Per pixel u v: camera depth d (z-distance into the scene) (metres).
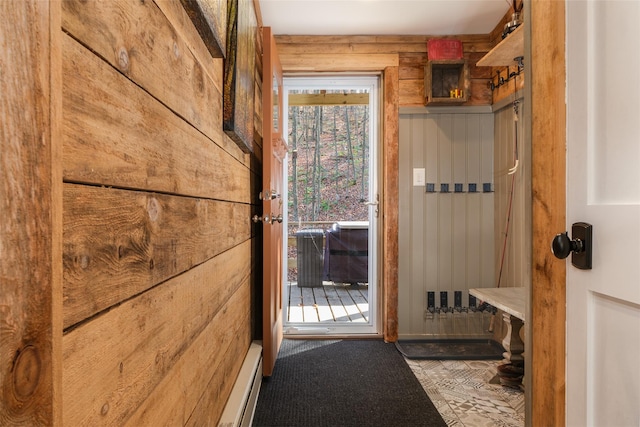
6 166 0.33
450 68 3.17
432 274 3.25
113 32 0.57
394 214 3.18
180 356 0.91
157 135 0.76
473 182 3.25
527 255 1.19
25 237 0.35
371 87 3.41
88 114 0.50
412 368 2.61
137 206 0.66
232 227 1.61
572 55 0.97
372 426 1.88
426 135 3.24
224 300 1.43
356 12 2.84
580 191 0.94
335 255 3.77
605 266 0.86
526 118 1.20
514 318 2.37
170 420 0.83
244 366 1.90
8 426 0.33
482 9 2.80
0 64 0.33
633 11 0.80
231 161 1.58
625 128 0.82
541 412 1.12
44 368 0.38
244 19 1.67
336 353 2.90
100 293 0.54
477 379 2.44
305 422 1.92
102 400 0.54
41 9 0.37
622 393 0.82
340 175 3.68
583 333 0.93
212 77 1.24
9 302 0.34
